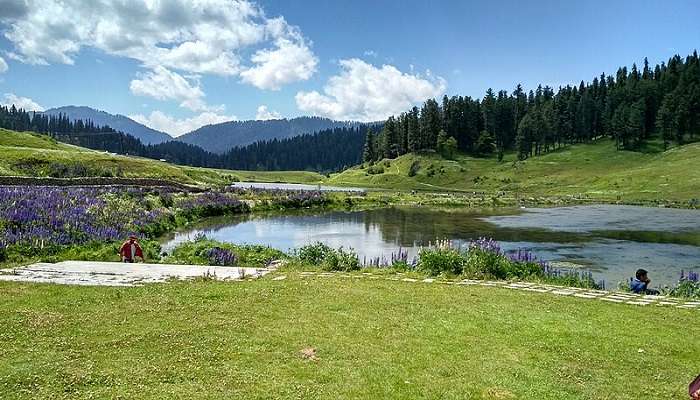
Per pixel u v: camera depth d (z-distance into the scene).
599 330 11.20
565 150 166.62
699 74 168.12
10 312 11.94
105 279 16.81
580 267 28.62
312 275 18.23
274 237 41.53
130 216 38.19
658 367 9.12
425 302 13.52
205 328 10.79
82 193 41.28
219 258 22.92
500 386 8.15
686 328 11.51
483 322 11.63
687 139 148.75
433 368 8.80
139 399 7.32
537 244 37.97
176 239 37.72
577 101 191.50
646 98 164.62
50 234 25.38
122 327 10.83
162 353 9.25
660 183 103.62
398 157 185.62
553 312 12.73
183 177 99.25
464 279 17.84
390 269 20.03
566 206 79.50
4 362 8.64
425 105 184.75
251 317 11.70
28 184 53.62
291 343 9.92
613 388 8.20
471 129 184.00
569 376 8.63
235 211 63.12
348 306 12.88
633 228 48.12
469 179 152.75
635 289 17.20
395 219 57.22
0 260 21.25
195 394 7.53
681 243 38.19
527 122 165.38
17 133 134.62
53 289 14.68
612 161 144.62
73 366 8.54
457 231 46.19
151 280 16.75
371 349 9.68
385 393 7.78
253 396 7.53
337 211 68.31
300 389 7.82
